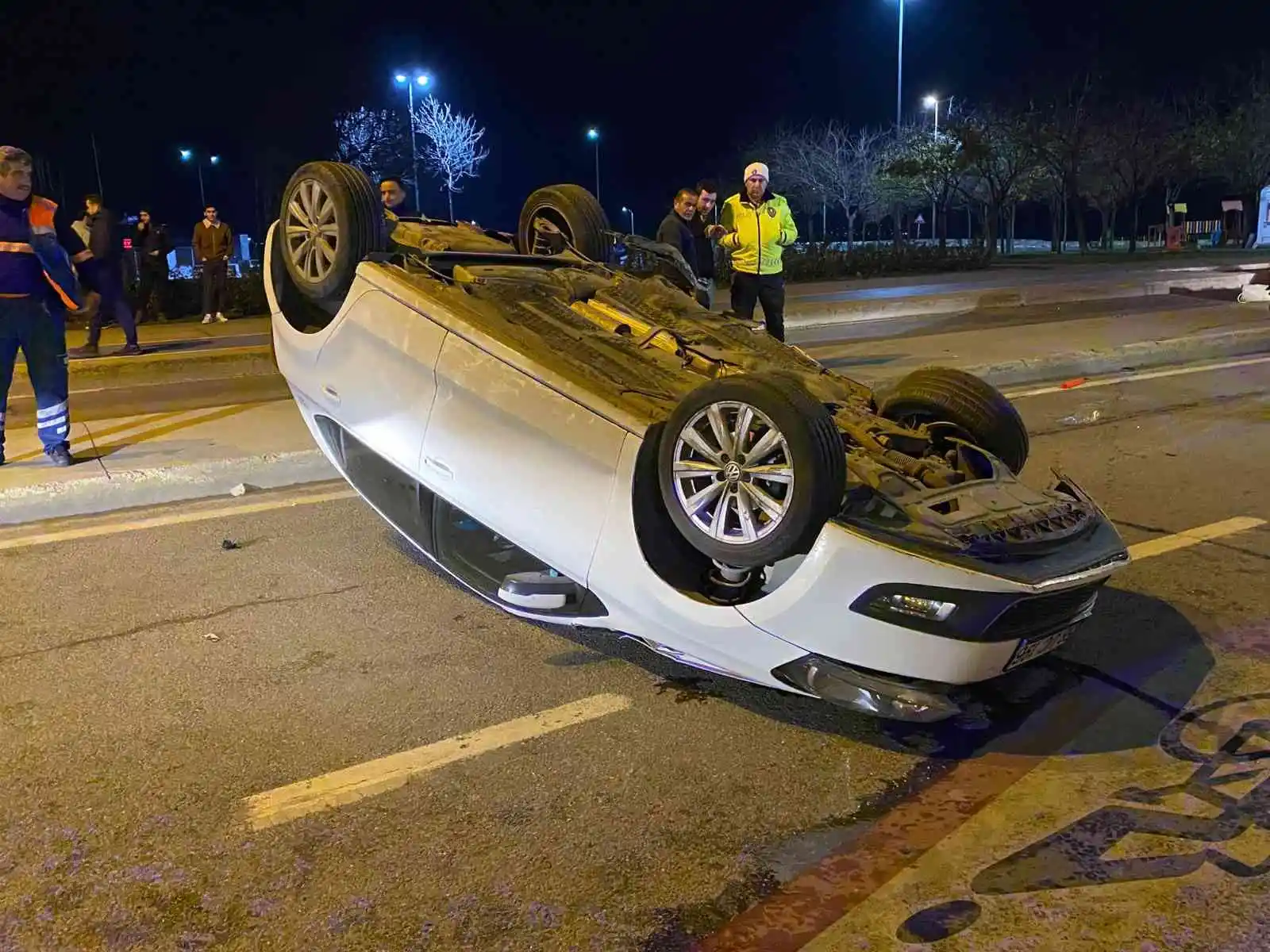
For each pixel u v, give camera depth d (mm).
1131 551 5988
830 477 3514
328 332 5145
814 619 3668
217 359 12492
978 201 41156
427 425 4695
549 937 2918
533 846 3328
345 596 5355
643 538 3982
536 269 5441
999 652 3664
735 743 3977
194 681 4418
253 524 6465
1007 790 3672
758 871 3217
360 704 4238
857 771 3791
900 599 3547
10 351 6867
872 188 43875
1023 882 3164
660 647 4215
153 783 3650
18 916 2979
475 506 4555
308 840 3340
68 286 6785
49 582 5496
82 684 4379
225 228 17219
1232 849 3311
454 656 4684
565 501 4207
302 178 5281
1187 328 14031
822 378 4922
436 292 4781
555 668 4582
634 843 3352
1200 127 43250
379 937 2910
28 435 8148
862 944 2904
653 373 4453
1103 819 3490
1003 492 4078
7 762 3779
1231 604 5242
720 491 3725
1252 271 24094
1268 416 9414
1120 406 10008
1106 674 4527
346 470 5445
